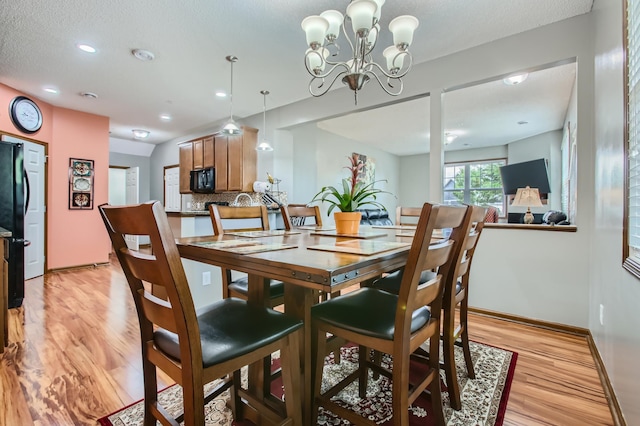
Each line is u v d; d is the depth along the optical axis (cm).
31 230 407
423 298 111
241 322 111
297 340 112
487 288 275
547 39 241
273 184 459
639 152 132
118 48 278
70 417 142
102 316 269
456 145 720
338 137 622
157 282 87
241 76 336
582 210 233
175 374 93
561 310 244
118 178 761
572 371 184
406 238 163
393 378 105
